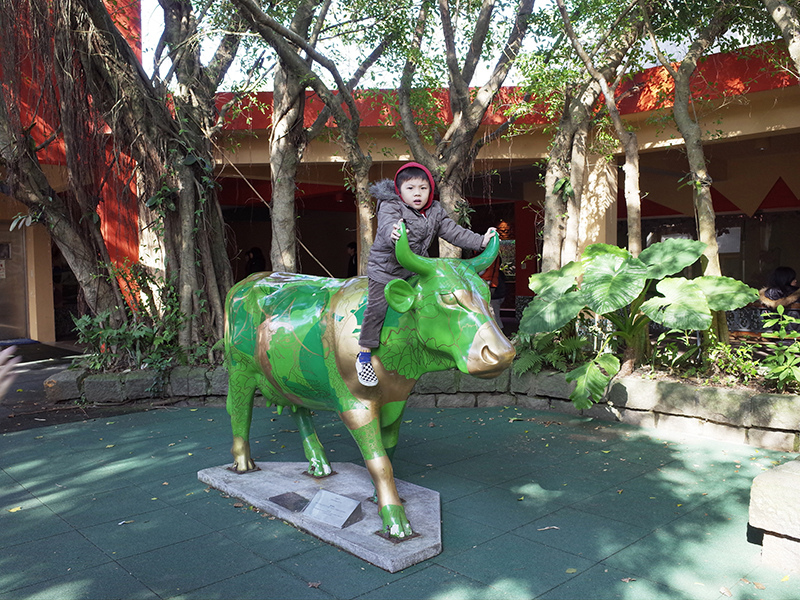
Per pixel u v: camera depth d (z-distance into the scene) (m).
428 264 3.05
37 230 12.94
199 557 3.40
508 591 3.03
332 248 22.84
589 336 7.45
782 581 3.12
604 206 9.36
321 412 6.84
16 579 3.17
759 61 7.52
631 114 8.75
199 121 8.12
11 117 7.10
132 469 4.93
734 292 5.84
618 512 3.99
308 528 3.69
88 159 7.43
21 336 13.09
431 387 7.06
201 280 7.96
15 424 6.36
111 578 3.18
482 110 7.54
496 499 4.23
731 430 5.59
